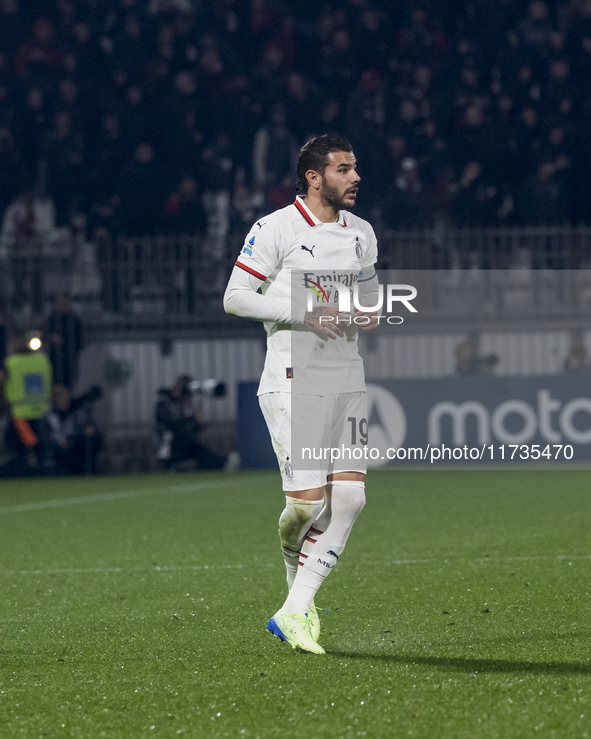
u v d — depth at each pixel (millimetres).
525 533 23062
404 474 39125
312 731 9016
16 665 12094
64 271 47562
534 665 11086
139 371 47750
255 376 47375
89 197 52562
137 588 17516
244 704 9969
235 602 15844
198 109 54031
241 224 50000
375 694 10125
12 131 54469
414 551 20797
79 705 10180
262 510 29219
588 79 54875
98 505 32000
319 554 12531
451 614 14367
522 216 50469
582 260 45219
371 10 57406
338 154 12422
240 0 58844
